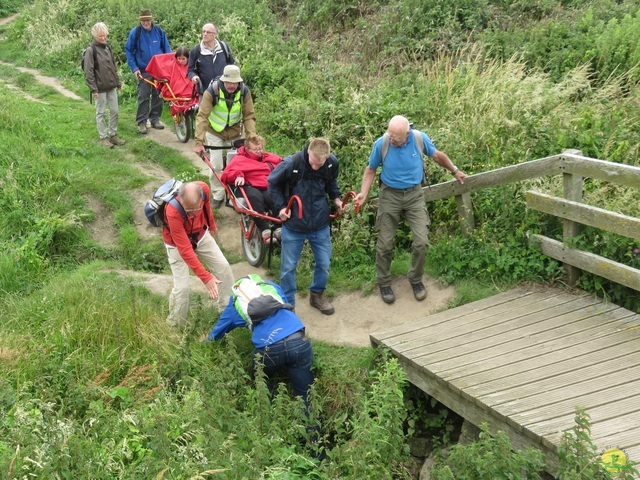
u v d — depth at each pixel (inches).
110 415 218.5
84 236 344.5
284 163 262.7
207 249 267.1
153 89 459.5
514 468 173.9
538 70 457.1
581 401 204.1
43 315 274.1
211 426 203.0
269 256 303.3
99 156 421.1
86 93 552.1
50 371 235.5
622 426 191.6
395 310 286.4
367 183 273.3
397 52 525.0
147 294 294.2
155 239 346.6
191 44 560.1
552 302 261.6
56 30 667.4
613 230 246.7
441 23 542.3
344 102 410.3
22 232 343.3
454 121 366.6
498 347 236.8
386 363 225.1
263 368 236.1
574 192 262.1
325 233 275.1
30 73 607.2
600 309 252.4
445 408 246.8
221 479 183.5
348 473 202.4
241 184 299.0
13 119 432.5
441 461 223.0
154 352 253.1
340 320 287.7
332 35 585.3
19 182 366.6
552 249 272.7
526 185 300.0
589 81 411.8
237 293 249.9
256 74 494.3
